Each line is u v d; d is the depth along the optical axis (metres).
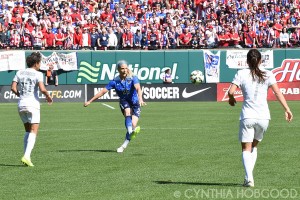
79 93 61.38
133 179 20.17
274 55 63.19
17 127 38.00
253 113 18.00
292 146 27.98
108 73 63.47
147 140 30.81
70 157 25.19
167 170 21.86
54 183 19.59
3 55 61.84
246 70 18.22
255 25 68.38
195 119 42.16
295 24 70.50
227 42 67.25
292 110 49.44
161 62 63.56
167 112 48.38
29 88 22.84
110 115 46.19
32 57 23.00
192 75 61.91
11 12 67.12
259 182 19.38
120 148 26.61
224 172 21.34
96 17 67.75
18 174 21.28
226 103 58.62
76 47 65.12
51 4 69.31
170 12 70.12
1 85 60.56
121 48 65.62
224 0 72.69
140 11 69.88
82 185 19.23
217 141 30.12
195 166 22.70
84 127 37.56
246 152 18.38
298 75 62.81
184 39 66.38
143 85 61.31
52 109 52.41
